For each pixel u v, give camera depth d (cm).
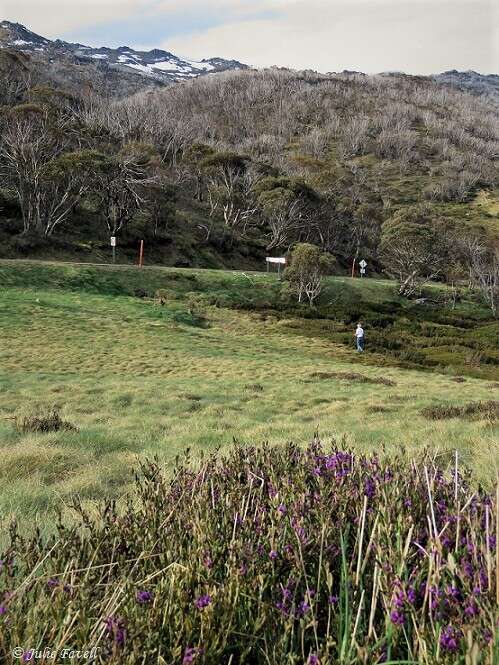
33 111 6962
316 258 5403
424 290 6731
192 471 304
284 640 165
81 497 586
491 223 12838
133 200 6675
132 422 1355
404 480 267
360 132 19425
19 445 929
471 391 2428
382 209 11112
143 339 3419
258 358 3262
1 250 5441
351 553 219
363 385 2484
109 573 190
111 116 11600
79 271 4822
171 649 157
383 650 163
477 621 154
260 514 233
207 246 7175
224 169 8769
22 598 178
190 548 207
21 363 2556
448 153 18875
